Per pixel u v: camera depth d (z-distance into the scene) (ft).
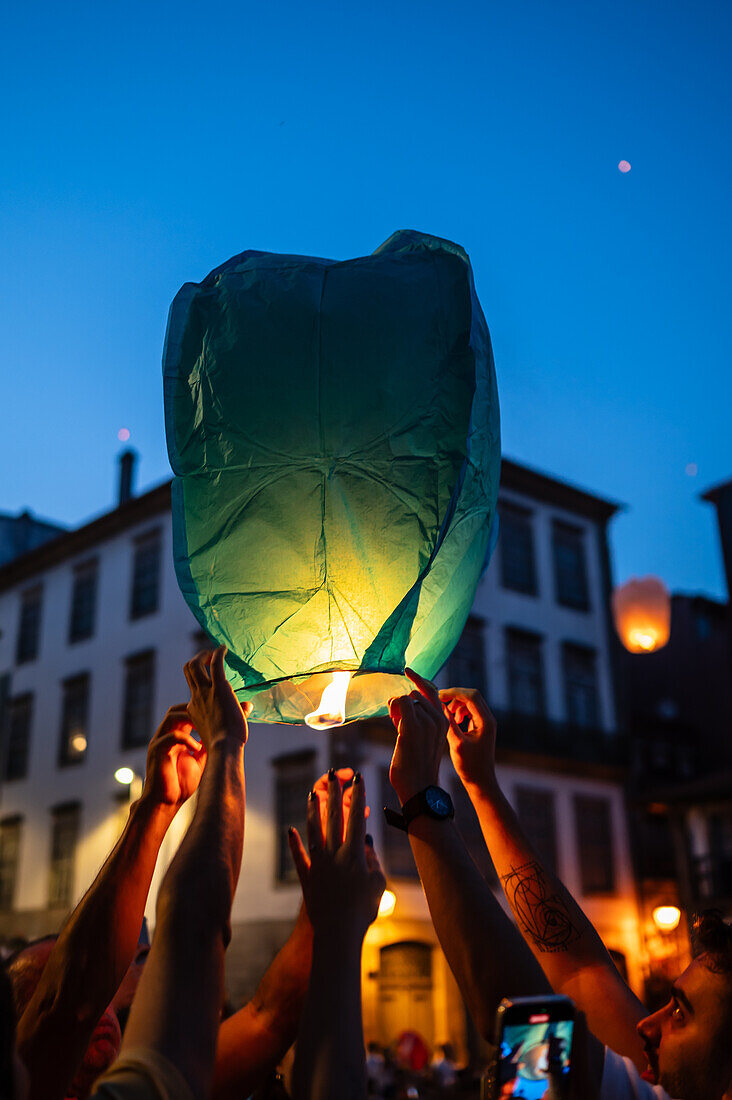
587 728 67.87
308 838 4.50
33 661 75.31
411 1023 52.75
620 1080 4.09
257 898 56.08
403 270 5.86
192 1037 3.46
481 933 4.08
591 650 71.10
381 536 5.48
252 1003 5.25
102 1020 5.70
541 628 68.80
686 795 64.08
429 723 4.73
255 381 5.62
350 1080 3.84
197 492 5.69
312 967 4.15
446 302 5.82
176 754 5.15
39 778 71.05
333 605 5.42
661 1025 4.48
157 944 3.69
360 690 5.77
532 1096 3.51
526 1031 3.57
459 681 62.80
